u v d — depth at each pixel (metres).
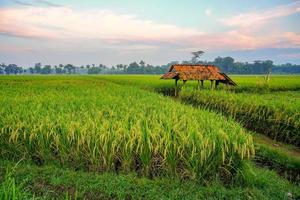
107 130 8.19
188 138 7.48
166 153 7.43
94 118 9.59
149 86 43.44
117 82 56.06
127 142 7.56
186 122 9.14
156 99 18.19
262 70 172.62
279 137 13.78
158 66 198.75
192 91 26.97
